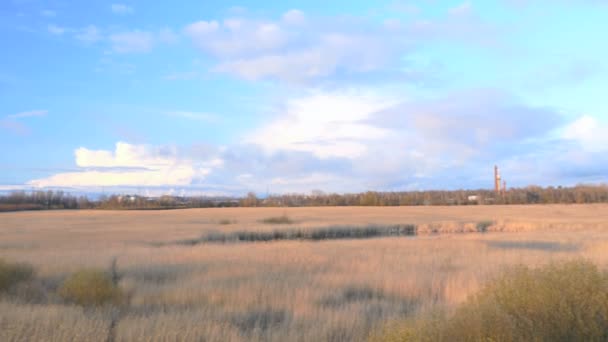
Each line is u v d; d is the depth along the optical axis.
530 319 5.45
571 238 31.05
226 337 7.54
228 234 40.97
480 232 44.88
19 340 6.63
